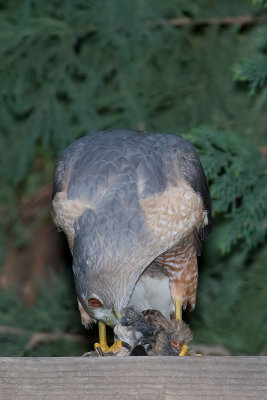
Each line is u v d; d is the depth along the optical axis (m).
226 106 12.25
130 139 8.79
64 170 8.72
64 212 8.43
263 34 12.37
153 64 12.42
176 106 12.29
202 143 10.98
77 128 12.44
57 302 12.49
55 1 12.59
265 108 12.18
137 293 9.26
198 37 12.56
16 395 5.91
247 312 11.33
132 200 8.18
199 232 8.91
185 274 9.11
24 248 14.41
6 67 12.48
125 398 5.88
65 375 5.92
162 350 7.79
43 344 12.16
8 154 12.87
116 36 12.22
